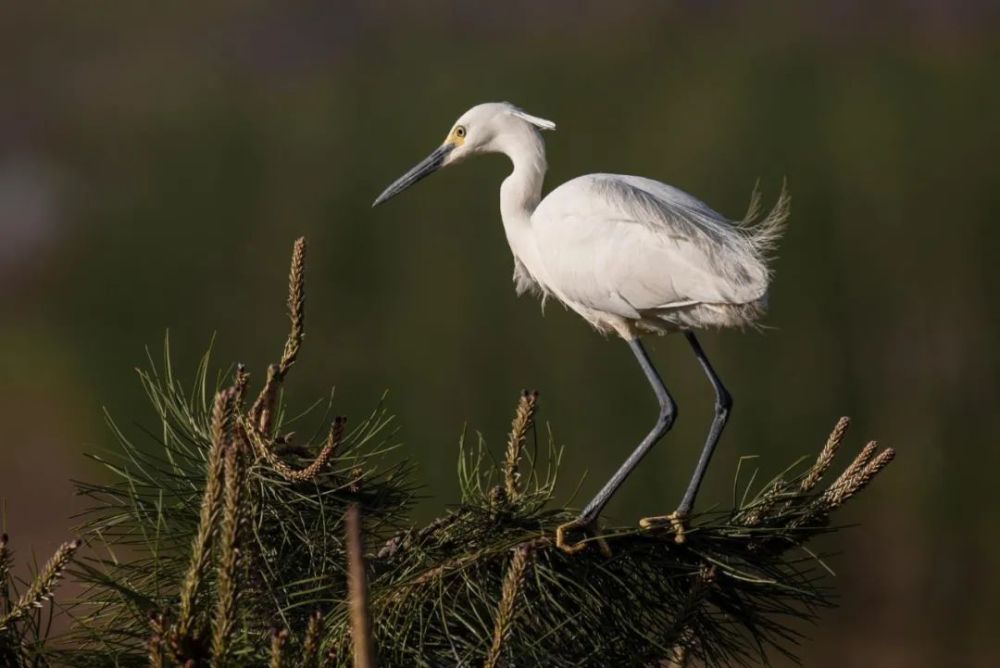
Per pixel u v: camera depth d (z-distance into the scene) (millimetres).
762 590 3520
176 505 3371
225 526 2520
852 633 15875
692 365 17391
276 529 3395
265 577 3193
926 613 16109
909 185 20891
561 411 17547
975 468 17953
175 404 3471
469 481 3621
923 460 18016
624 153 22594
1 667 2943
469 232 21172
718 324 4961
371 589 3283
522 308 19109
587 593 3309
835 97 22609
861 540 17219
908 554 16938
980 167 21000
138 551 3326
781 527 3566
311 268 21859
